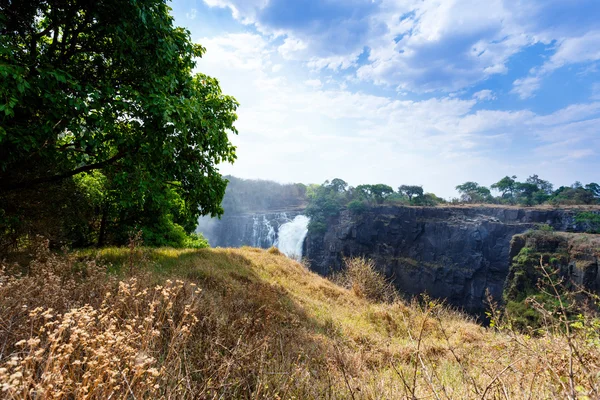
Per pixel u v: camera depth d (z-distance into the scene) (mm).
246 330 4363
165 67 7281
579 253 44219
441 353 5836
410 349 5539
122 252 8500
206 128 8203
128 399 1881
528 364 2727
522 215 71125
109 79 6738
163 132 6574
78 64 6801
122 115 6469
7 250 6336
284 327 5930
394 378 3924
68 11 6105
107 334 1884
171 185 9102
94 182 10336
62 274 4402
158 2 6625
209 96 9523
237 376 2875
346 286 16047
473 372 3717
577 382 1992
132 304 3287
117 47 6395
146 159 7000
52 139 5715
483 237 70438
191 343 3291
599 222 58219
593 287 40781
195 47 8867
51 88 5164
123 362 2045
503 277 68312
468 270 70000
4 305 2555
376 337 7238
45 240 6027
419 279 74750
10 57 4617
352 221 86938
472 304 69250
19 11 5906
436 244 77000
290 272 13781
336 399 2994
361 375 3699
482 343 6246
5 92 4359
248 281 9383
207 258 10906
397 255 81500
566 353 2312
